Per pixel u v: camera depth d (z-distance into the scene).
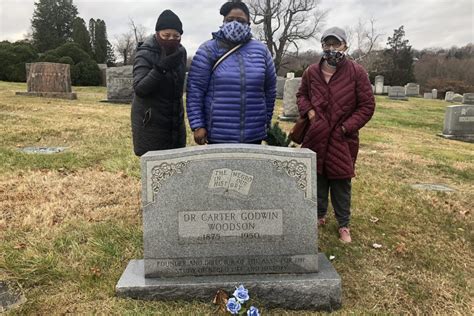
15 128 8.78
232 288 3.03
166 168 3.06
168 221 3.10
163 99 3.64
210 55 3.47
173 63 3.43
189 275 3.15
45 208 4.51
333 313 3.05
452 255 4.16
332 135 3.88
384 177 6.68
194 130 3.54
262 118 3.59
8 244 3.66
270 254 3.16
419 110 21.86
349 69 3.85
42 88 15.43
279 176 3.11
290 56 49.06
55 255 3.50
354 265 3.76
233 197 3.10
